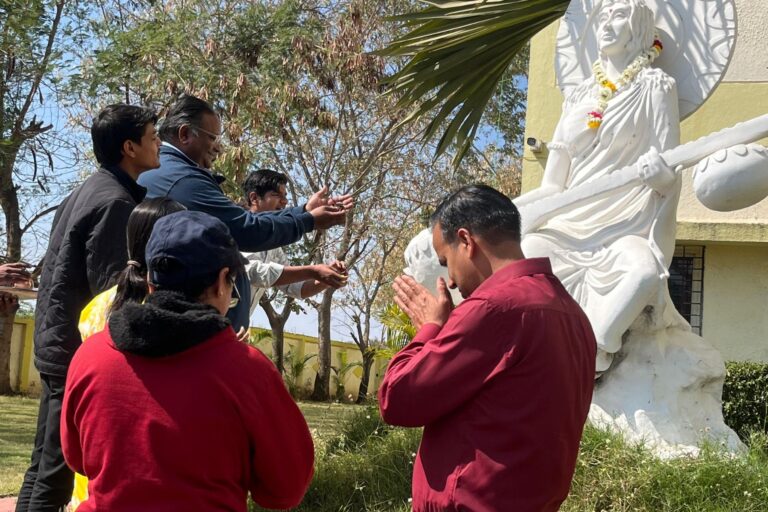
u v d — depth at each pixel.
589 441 5.26
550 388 3.02
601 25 6.61
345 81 18.38
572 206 6.20
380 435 6.48
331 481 5.70
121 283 3.31
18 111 17.52
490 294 3.08
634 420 5.72
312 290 5.99
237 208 4.80
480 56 8.35
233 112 16.56
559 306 3.11
